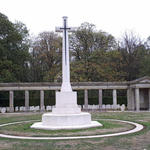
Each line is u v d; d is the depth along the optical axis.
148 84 50.88
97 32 65.50
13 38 56.34
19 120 32.91
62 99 24.75
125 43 71.50
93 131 21.31
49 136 19.41
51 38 68.50
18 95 64.56
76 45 64.62
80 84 52.84
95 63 62.44
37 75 71.50
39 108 56.31
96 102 57.72
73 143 16.56
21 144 16.69
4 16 56.84
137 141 17.06
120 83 53.94
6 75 52.19
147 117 34.59
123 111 49.09
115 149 14.75
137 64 69.81
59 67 65.44
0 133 21.72
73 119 23.34
